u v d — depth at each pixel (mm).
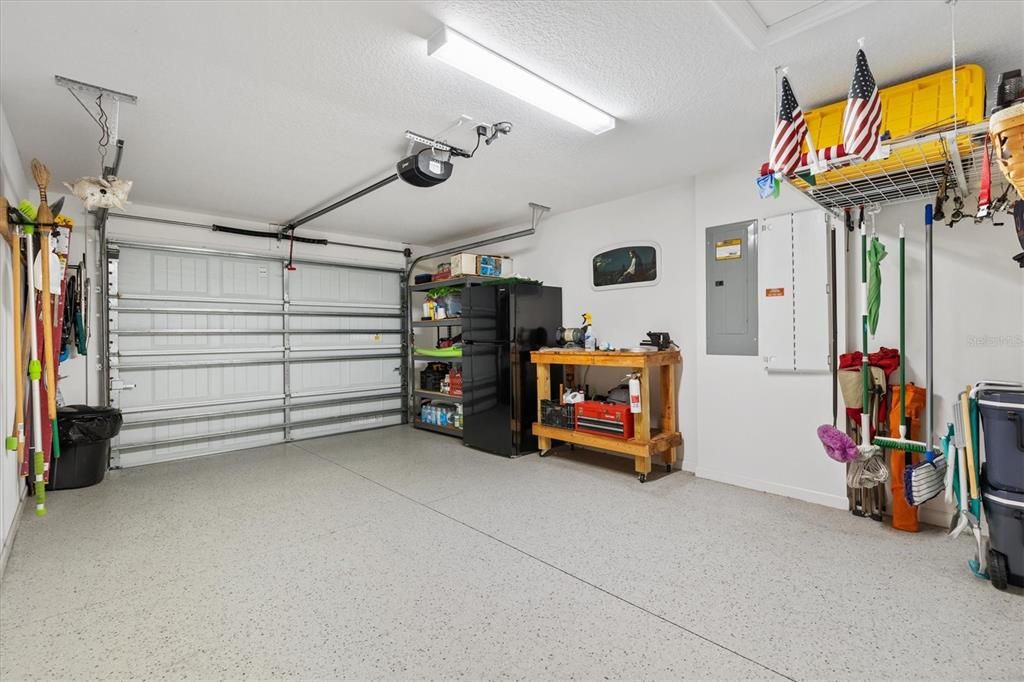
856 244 3090
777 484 3436
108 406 4352
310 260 5758
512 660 1682
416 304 6781
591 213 4855
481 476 4004
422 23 1948
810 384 3270
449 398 5742
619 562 2418
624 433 3934
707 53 2178
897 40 2072
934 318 2797
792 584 2176
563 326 5125
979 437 2211
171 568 2385
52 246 2795
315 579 2268
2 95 2463
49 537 2783
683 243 4102
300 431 5668
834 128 2584
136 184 3984
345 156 3383
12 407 2678
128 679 1598
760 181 2193
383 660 1686
